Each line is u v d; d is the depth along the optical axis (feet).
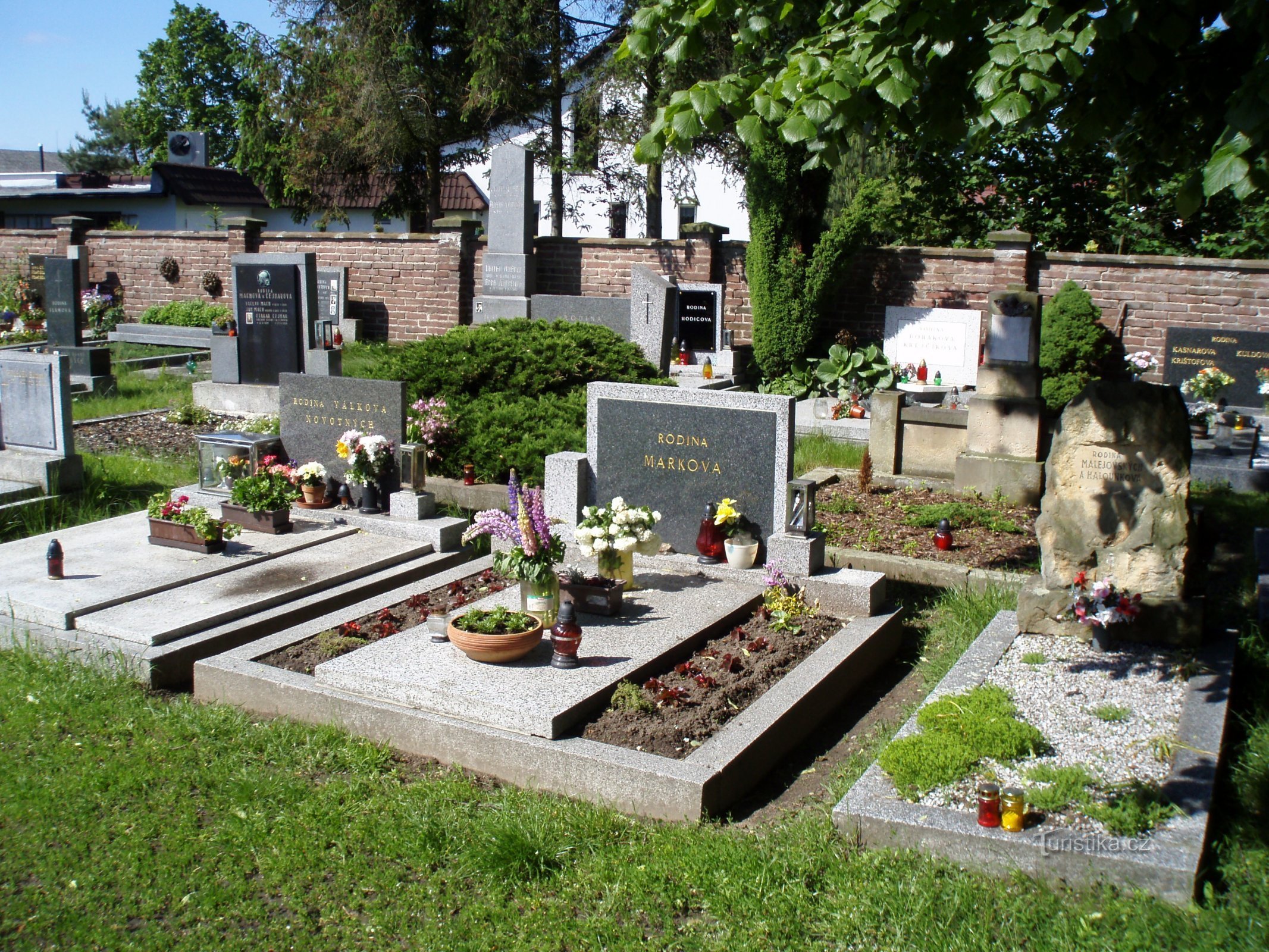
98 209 112.78
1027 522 32.91
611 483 27.86
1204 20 17.24
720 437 26.23
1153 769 16.57
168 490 31.22
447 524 28.91
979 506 34.53
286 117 75.51
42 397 33.14
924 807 15.60
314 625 22.88
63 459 33.12
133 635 21.67
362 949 13.30
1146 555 21.57
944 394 49.29
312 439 31.55
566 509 27.71
